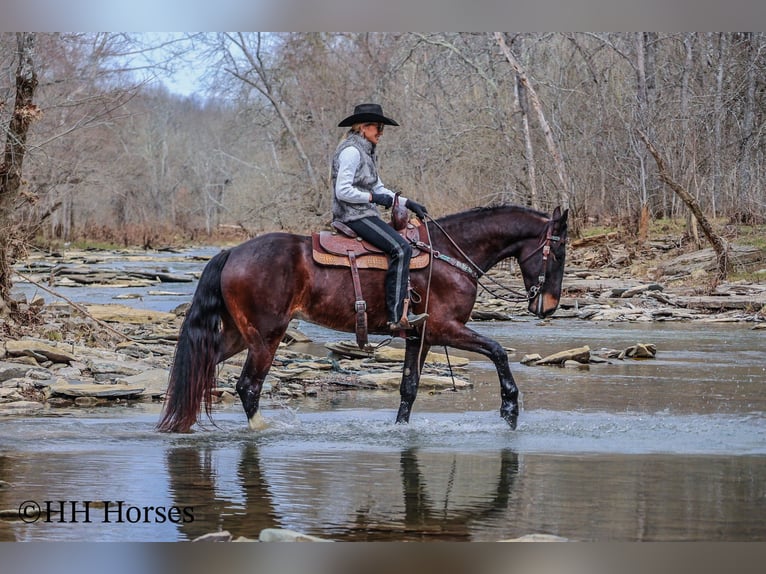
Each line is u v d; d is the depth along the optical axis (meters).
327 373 12.80
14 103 15.85
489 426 9.59
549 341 16.56
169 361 13.31
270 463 8.05
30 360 12.30
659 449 8.58
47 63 18.17
